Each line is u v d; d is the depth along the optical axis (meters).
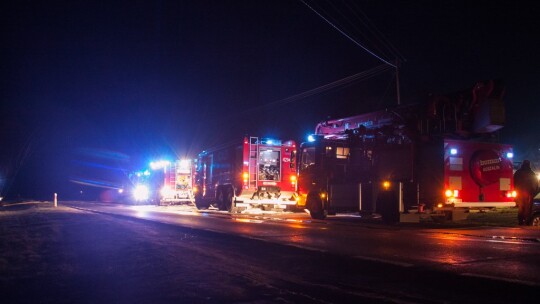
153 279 7.30
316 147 20.36
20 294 6.46
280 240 11.69
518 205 15.91
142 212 24.84
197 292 6.47
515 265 7.96
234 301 6.00
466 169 16.55
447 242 11.04
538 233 13.09
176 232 13.66
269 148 24.64
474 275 7.22
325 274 7.56
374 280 7.08
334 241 11.47
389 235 12.79
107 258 9.20
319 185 20.11
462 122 16.14
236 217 20.56
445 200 16.14
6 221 18.83
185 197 34.94
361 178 18.62
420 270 7.72
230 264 8.47
